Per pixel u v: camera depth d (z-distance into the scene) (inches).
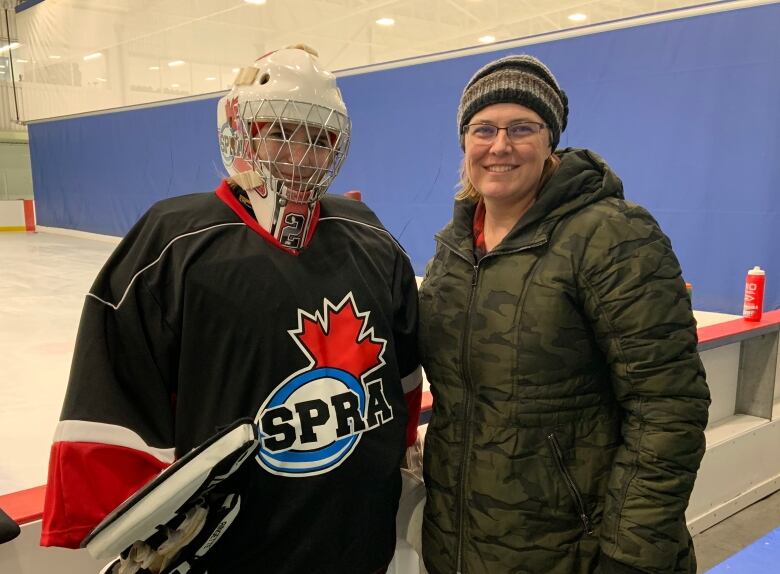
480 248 40.4
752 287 89.7
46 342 145.8
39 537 39.8
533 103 35.6
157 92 358.9
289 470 33.5
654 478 32.9
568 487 36.3
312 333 34.3
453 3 231.6
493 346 36.9
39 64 444.1
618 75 157.6
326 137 32.9
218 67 324.8
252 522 33.5
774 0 129.0
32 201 466.3
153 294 32.0
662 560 32.8
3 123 513.7
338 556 35.6
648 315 32.6
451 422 39.9
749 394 89.0
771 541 74.4
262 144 32.3
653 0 177.9
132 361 31.8
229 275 32.6
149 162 350.9
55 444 30.0
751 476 85.2
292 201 33.3
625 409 35.3
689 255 149.9
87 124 389.7
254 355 32.8
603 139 163.5
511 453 36.6
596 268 33.8
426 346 41.1
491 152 36.2
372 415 36.5
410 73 213.9
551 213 36.1
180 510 31.1
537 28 210.2
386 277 39.4
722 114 140.0
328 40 281.3
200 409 32.4
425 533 42.9
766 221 135.3
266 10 299.3
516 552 37.1
